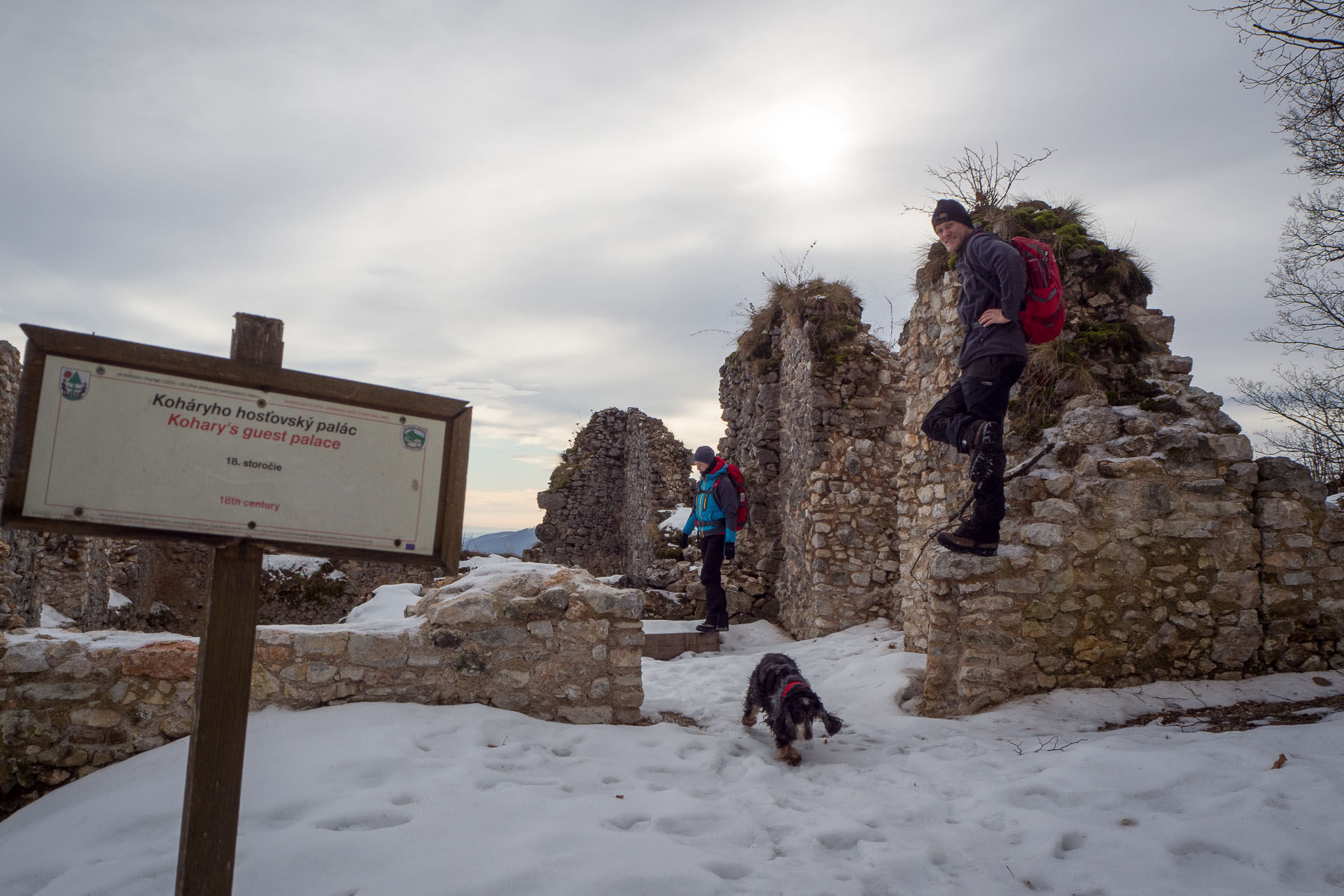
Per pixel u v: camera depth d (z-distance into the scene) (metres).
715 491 9.71
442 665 4.70
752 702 5.20
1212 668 5.63
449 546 2.40
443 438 2.46
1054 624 5.59
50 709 4.03
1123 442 5.85
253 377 2.17
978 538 4.59
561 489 20.05
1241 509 5.85
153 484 2.04
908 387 8.27
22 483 1.90
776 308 11.92
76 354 1.99
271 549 2.19
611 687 5.00
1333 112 7.92
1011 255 4.40
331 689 4.47
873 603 9.62
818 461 9.89
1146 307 6.63
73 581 9.47
